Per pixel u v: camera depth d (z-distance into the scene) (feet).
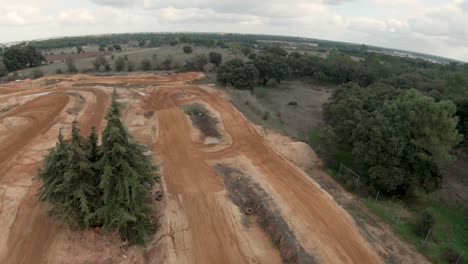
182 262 59.21
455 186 101.60
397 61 388.78
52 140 104.27
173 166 93.30
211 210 73.92
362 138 90.94
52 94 151.74
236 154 102.83
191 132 116.98
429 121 86.84
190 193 80.02
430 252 64.85
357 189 86.02
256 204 76.23
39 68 262.26
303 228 67.92
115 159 58.34
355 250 62.80
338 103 126.82
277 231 66.03
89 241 59.67
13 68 261.85
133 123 122.83
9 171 84.23
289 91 220.43
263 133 119.96
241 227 69.00
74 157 56.65
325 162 100.78
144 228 62.75
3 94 156.87
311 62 263.90
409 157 85.51
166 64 261.85
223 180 87.10
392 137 84.23
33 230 63.21
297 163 98.89
